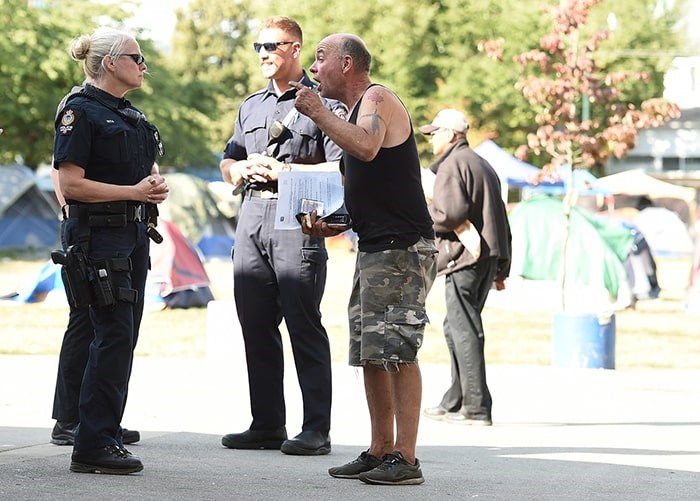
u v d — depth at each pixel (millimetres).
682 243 63125
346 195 8883
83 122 8773
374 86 8719
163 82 71312
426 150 69625
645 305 35438
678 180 71250
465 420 13078
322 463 9930
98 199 8719
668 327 28000
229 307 19656
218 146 110188
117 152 8875
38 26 62406
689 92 81125
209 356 19641
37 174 70312
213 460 9836
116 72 8977
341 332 24797
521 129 70375
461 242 12875
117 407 8781
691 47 67375
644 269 36719
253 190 10820
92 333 10297
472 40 68688
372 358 8734
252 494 8086
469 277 12953
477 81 67375
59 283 30453
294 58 10773
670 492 8859
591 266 34594
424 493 8398
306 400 10609
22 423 11961
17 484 8117
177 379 16641
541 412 14273
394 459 8766
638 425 13242
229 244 56719
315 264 10672
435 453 10883
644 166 82562
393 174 8688
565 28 30797
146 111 68812
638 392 16391
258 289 10820
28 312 28047
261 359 10836
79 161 8734
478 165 12922
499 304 33281
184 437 11367
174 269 30609
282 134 10625
